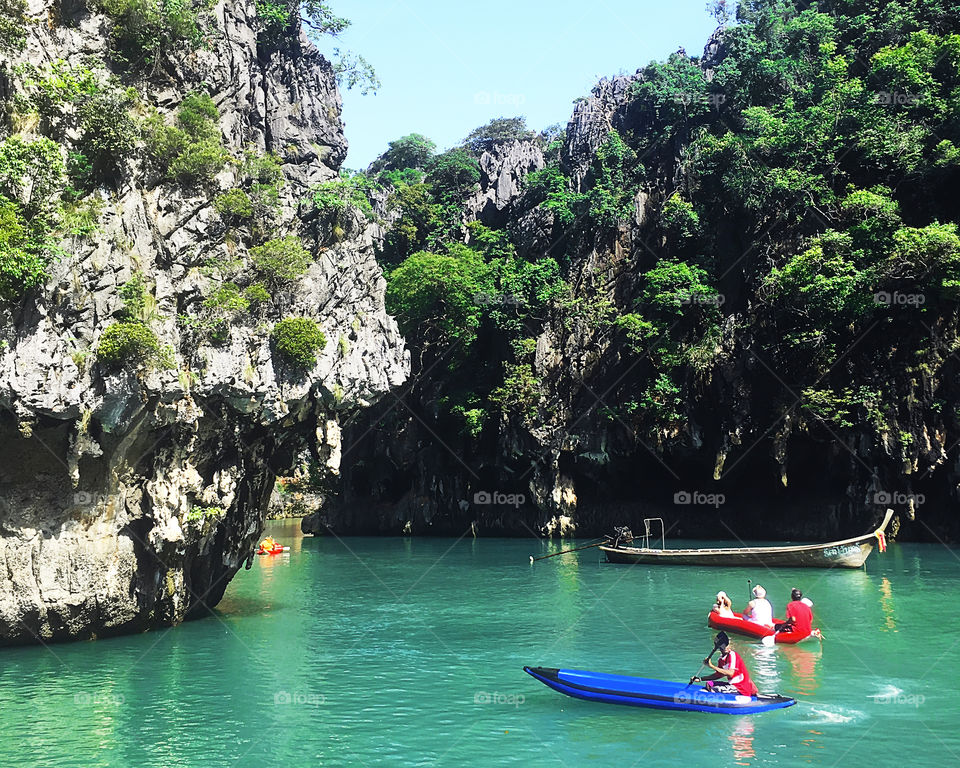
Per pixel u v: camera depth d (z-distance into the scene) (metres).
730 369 65.12
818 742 18.34
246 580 46.03
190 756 17.89
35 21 29.30
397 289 75.12
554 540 70.75
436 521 78.62
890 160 63.09
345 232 37.19
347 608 36.03
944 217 61.19
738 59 75.94
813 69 73.19
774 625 28.30
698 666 25.02
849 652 26.25
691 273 67.31
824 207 64.62
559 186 81.69
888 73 65.00
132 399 26.50
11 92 27.55
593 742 18.56
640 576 44.72
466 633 30.30
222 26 37.31
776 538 65.25
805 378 61.22
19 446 25.19
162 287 29.50
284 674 24.38
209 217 32.03
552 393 73.12
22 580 25.64
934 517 57.81
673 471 70.31
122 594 27.97
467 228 87.06
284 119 46.16
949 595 36.31
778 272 61.81
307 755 17.92
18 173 25.97
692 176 73.19
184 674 24.27
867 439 58.62
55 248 25.41
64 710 20.91
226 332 30.25
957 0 68.88
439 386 78.06
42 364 24.58
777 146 67.19
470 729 19.52
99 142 29.00
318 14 56.91
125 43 32.28
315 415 34.50
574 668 25.00
